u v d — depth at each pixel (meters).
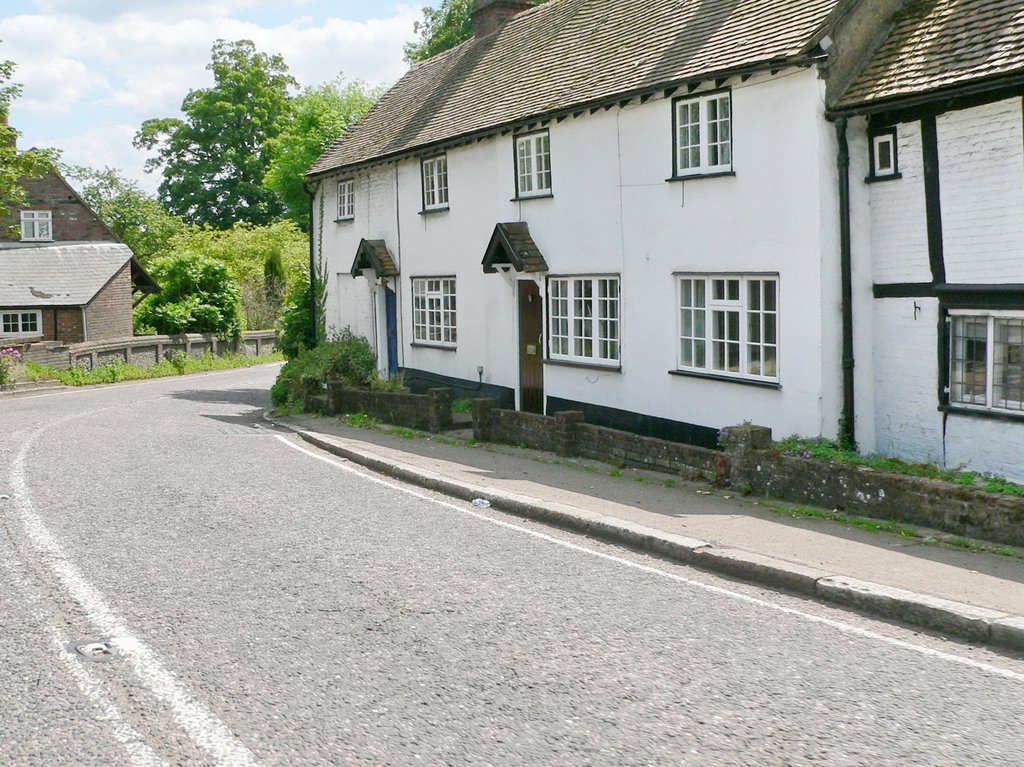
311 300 28.09
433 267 21.02
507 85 19.34
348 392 20.05
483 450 14.84
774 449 10.97
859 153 12.33
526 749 4.86
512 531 9.81
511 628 6.69
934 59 11.49
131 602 7.21
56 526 9.62
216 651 6.21
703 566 8.46
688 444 13.76
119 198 58.59
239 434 17.48
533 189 17.56
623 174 15.29
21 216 40.47
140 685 5.65
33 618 6.83
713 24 14.62
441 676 5.81
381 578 7.91
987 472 11.23
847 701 5.46
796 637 6.57
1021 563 8.03
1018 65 10.21
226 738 4.97
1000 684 5.73
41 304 37.44
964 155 11.20
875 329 12.49
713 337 13.92
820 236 12.11
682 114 14.18
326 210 26.20
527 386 18.48
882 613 7.08
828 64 12.02
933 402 11.80
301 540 9.19
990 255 11.03
